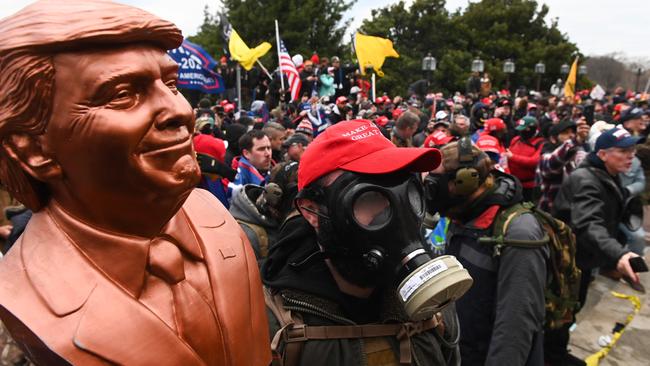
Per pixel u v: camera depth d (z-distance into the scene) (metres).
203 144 3.40
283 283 1.07
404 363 1.06
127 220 0.56
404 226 0.91
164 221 0.59
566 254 1.88
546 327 1.96
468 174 1.68
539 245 1.63
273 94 11.11
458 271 0.86
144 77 0.53
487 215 1.75
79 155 0.52
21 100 0.51
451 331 1.23
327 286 1.07
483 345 1.81
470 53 24.50
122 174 0.53
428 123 6.62
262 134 3.33
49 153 0.53
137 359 0.55
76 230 0.57
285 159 3.55
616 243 2.36
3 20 0.53
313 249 1.11
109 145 0.51
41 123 0.52
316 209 1.02
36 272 0.55
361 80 13.30
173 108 0.55
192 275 0.64
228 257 0.69
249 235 1.97
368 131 1.00
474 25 26.08
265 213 2.02
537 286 1.62
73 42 0.49
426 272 0.86
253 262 0.75
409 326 1.08
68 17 0.50
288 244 1.15
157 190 0.55
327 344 1.04
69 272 0.55
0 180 0.57
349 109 8.30
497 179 1.85
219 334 0.64
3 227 1.93
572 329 3.52
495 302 1.76
